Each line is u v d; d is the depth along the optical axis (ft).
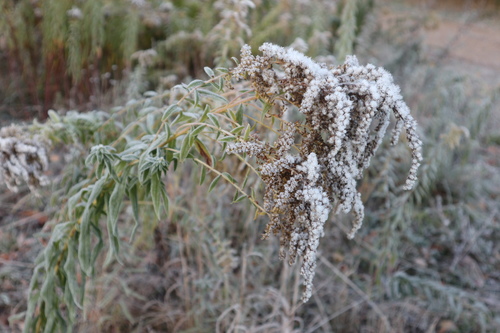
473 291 9.70
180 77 11.61
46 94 12.05
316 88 3.42
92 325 7.26
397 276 9.08
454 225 11.12
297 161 3.78
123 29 12.27
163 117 4.43
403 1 22.61
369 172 10.21
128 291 7.20
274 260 8.85
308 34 11.94
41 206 9.59
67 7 11.60
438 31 24.21
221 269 7.64
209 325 7.68
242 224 8.94
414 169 3.54
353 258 9.61
